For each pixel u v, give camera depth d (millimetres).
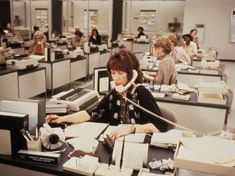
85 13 11555
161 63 3578
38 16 11742
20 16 11797
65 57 6145
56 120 1908
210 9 10359
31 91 4977
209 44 10609
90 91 2482
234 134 1364
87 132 1811
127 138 1634
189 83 4684
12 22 11336
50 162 1425
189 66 5164
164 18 11305
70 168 1350
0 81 4199
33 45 6473
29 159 1456
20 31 11273
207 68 4863
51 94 5609
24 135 1498
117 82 1940
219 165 935
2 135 1507
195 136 1217
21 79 4676
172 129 1865
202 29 10555
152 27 11469
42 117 1712
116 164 1378
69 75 6215
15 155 1511
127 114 2004
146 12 11383
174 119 2117
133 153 1387
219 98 2939
